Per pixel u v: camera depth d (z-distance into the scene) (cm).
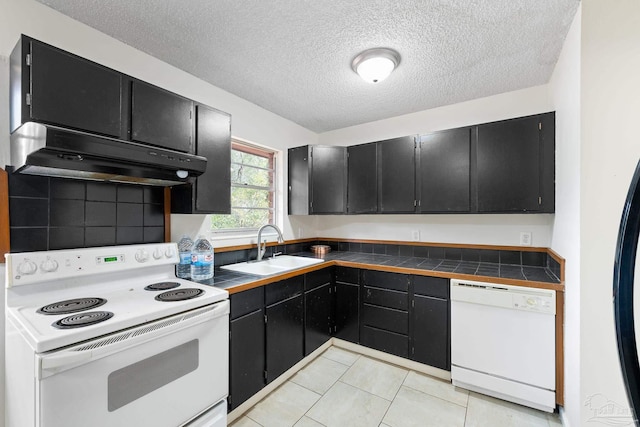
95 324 106
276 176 301
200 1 140
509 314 182
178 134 169
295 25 157
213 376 146
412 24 155
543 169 200
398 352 229
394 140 264
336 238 337
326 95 246
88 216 155
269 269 250
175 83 201
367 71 189
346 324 256
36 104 117
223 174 197
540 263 227
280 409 180
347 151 290
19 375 109
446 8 142
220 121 196
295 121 313
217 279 187
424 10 144
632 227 57
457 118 263
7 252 130
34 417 95
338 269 262
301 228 327
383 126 307
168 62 195
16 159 124
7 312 123
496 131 217
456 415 174
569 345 156
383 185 269
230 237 243
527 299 176
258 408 181
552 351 169
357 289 250
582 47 135
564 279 167
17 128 122
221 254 233
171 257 179
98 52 162
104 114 137
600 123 132
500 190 215
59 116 123
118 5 142
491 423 167
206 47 178
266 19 152
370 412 177
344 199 288
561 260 171
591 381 134
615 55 130
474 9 143
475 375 193
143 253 167
